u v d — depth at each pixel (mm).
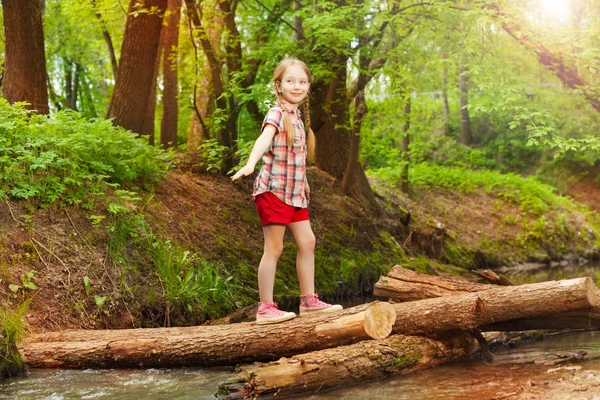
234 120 10797
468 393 4340
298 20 11789
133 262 7203
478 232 15531
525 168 23797
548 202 17656
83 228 7133
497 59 10117
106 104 21391
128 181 8578
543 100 11172
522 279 12148
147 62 9891
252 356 4992
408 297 5719
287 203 4898
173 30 12078
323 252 10477
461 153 23906
